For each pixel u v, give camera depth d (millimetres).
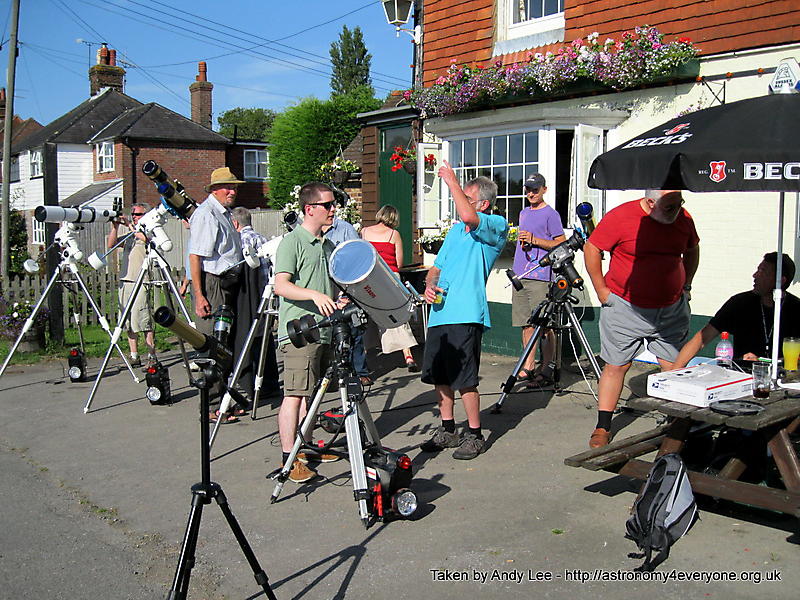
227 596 3436
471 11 9312
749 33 6750
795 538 3789
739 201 6891
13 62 16656
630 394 6598
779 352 4727
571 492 4484
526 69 8055
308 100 25297
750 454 4133
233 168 30953
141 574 3691
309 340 4133
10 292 10008
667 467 3789
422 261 10047
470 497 4457
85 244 24203
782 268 4406
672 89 7363
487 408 6395
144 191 27938
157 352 9570
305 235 4742
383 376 7754
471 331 5023
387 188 11633
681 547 3717
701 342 4891
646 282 4891
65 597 3473
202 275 6289
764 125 3770
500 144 8688
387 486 4090
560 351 6812
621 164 4219
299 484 4797
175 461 5301
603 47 7586
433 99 9234
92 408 6824
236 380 5949
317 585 3498
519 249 7438
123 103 32031
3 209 16516
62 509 4520
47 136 31250
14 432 6145
